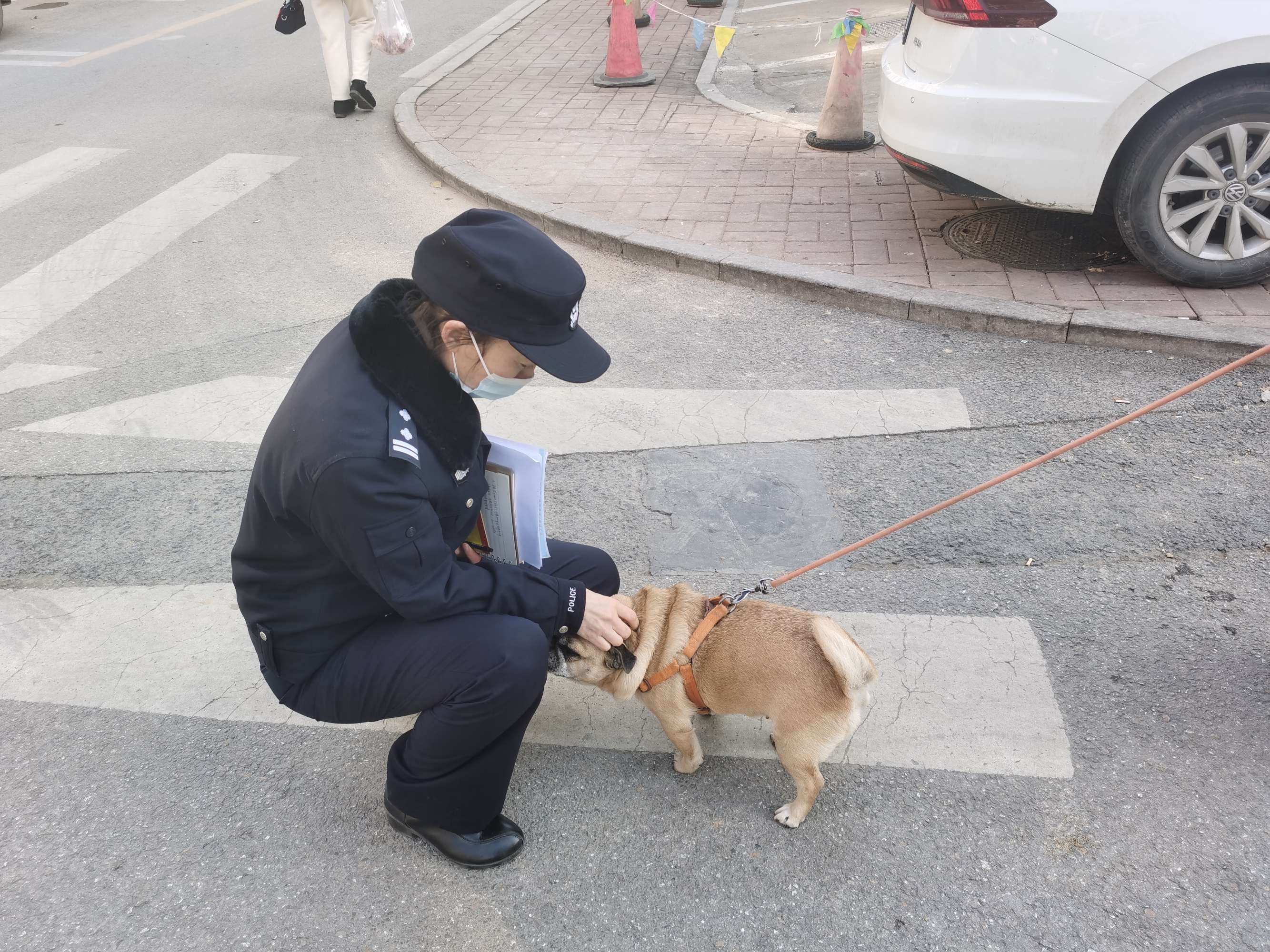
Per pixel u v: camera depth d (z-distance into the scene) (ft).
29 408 16.42
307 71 37.65
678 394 15.87
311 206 24.64
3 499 14.14
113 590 12.34
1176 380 15.11
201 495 14.08
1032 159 16.48
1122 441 13.87
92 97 35.27
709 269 19.60
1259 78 15.20
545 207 22.59
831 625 8.39
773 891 8.49
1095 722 9.82
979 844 8.75
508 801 9.48
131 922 8.42
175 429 15.64
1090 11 15.29
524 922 8.33
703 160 25.46
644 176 24.48
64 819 9.38
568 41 39.99
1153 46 15.21
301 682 8.21
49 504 14.01
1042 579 11.65
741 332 17.63
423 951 8.13
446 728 7.92
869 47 35.68
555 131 28.45
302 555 7.43
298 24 31.07
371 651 7.91
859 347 16.85
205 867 8.89
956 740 9.73
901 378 15.83
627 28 32.32
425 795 8.43
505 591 7.94
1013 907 8.21
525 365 7.04
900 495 13.21
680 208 22.36
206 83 36.50
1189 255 16.74
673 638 8.93
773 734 8.79
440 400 7.03
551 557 9.86
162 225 23.80
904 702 10.18
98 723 10.44
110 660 11.27
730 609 9.09
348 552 7.04
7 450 15.29
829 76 32.58
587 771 9.79
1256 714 9.75
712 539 12.69
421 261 6.70
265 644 8.05
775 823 9.10
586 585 9.91
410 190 25.46
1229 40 14.88
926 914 8.21
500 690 7.79
